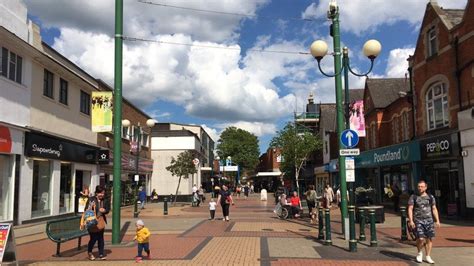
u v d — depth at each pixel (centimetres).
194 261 1006
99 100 1952
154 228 1731
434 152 2170
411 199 1013
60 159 2158
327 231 1262
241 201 4266
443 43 2198
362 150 3597
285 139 4528
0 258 896
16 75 1784
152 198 4284
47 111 2053
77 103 2438
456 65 2067
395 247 1212
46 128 2039
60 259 1050
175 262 996
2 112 1661
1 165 1691
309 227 1764
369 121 3391
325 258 1041
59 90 2203
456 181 2098
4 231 911
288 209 2198
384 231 1593
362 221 1354
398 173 2825
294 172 5028
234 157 8794
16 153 1748
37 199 1972
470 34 1964
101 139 2867
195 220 2102
